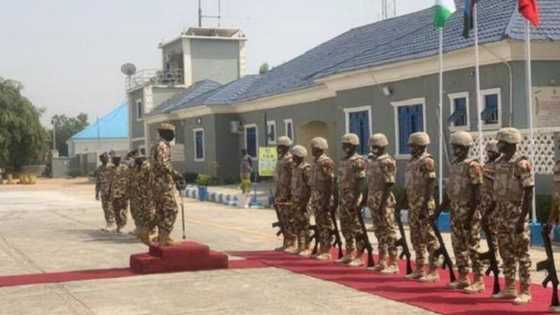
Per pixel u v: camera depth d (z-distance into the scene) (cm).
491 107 1781
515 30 1683
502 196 797
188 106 3741
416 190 939
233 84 3725
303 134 2922
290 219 1260
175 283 973
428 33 2114
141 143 4756
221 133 3534
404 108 2073
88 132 6906
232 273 1045
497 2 1991
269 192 2630
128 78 4875
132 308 827
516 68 1702
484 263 898
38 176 6300
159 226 1079
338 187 1105
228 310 806
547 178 1512
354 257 1104
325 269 1067
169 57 4881
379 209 1020
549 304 788
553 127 1673
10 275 1070
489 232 844
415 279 963
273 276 1016
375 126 2198
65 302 871
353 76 2239
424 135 945
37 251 1338
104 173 1681
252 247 1359
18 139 5100
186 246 1077
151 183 1087
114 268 1119
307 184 1202
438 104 1919
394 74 2075
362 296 864
